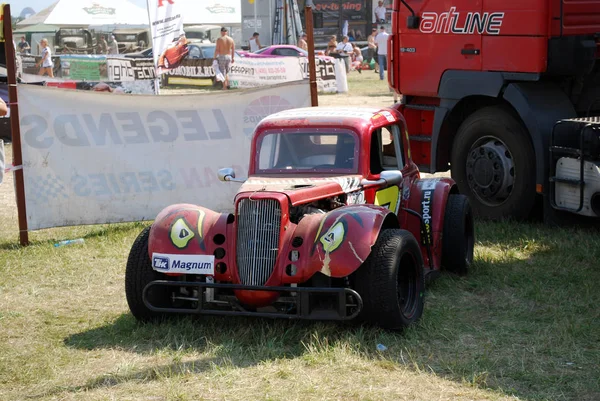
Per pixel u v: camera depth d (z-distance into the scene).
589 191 7.98
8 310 6.31
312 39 9.41
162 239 5.54
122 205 9.04
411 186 6.96
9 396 4.66
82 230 9.12
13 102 8.34
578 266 7.27
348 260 5.13
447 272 7.13
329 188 5.75
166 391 4.64
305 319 5.24
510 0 8.73
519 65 8.71
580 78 9.14
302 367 4.96
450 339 5.44
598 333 5.50
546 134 8.47
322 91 23.78
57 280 7.15
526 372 4.83
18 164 8.38
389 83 10.27
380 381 4.72
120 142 8.95
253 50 28.75
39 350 5.39
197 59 24.14
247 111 9.40
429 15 9.66
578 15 8.71
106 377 4.88
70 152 8.70
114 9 27.05
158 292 5.69
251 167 6.38
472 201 9.41
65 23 26.34
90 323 5.95
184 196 9.28
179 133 9.19
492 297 6.46
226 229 5.52
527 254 7.74
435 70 9.67
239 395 4.56
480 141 9.29
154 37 15.57
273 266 5.29
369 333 5.41
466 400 4.45
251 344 5.41
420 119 10.20
